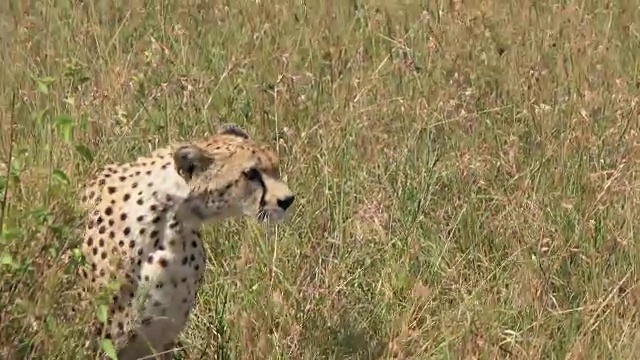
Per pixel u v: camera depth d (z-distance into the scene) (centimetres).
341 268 1066
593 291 1087
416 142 1274
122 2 1675
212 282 1070
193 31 1598
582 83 1485
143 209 919
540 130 1335
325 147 1240
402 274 1084
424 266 1116
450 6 1695
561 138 1306
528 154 1291
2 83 1405
